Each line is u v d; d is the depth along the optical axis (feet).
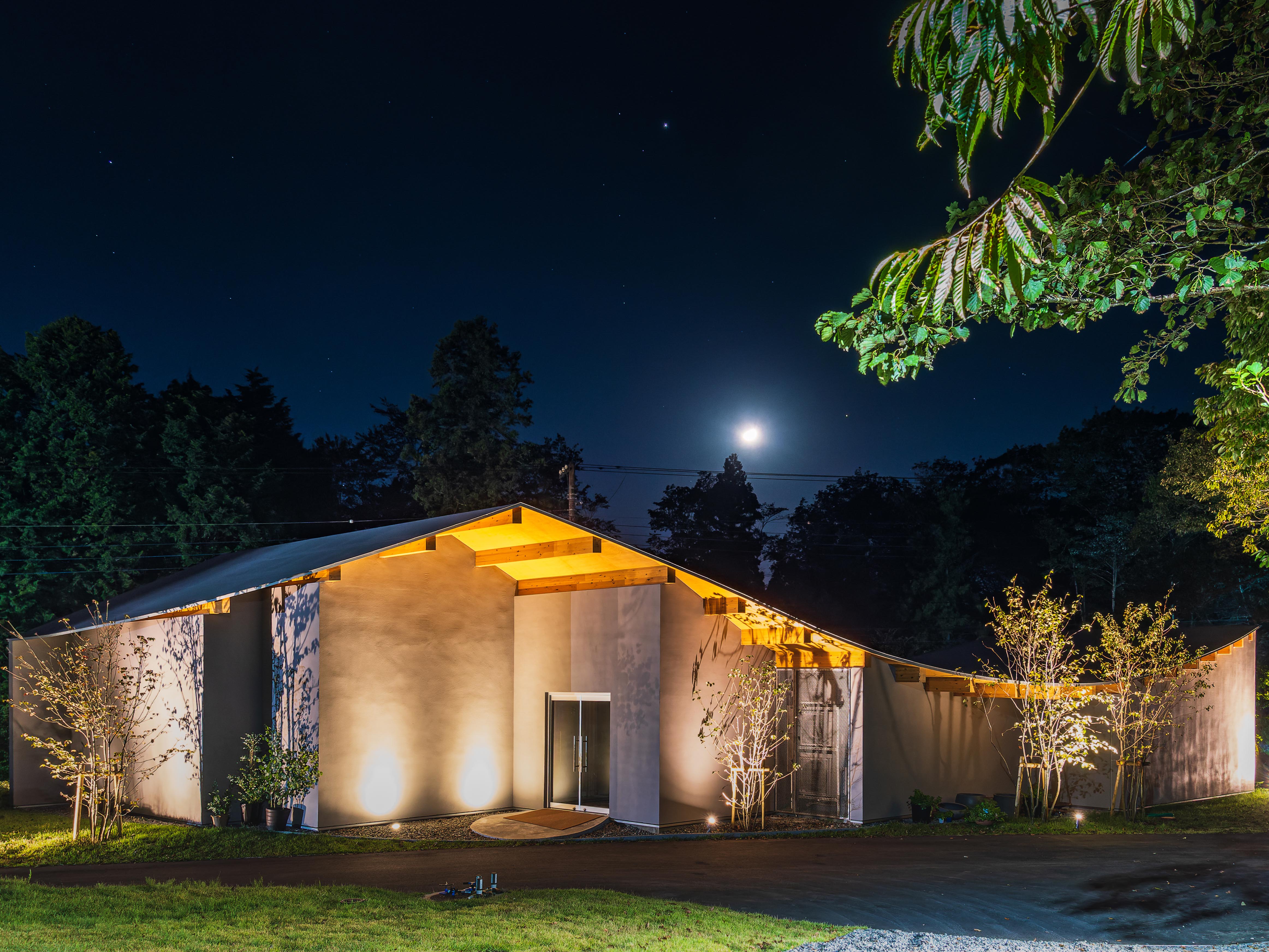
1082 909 39.58
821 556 180.75
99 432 113.50
